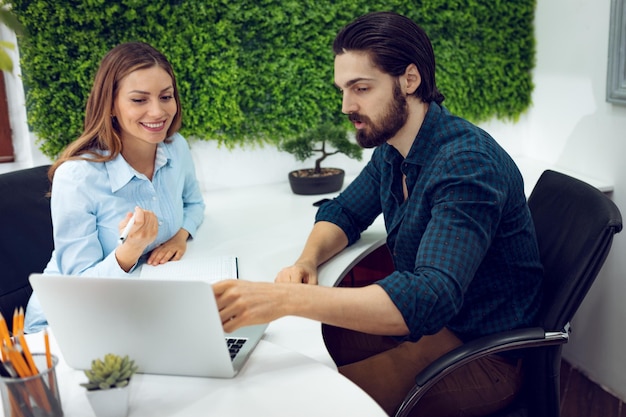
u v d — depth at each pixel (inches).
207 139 94.7
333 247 66.2
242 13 90.7
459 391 54.9
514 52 103.4
